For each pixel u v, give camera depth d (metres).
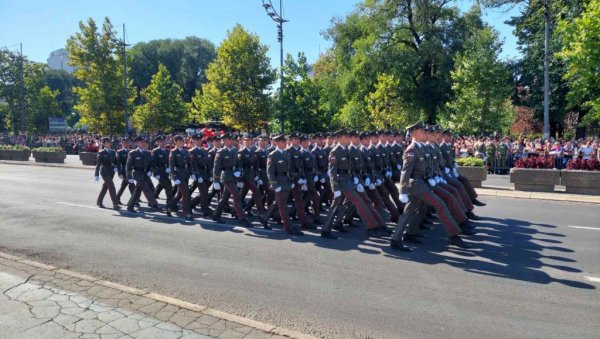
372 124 29.11
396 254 7.33
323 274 6.33
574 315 4.91
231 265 6.77
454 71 30.47
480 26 31.81
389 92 29.95
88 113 33.88
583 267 6.57
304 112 25.75
